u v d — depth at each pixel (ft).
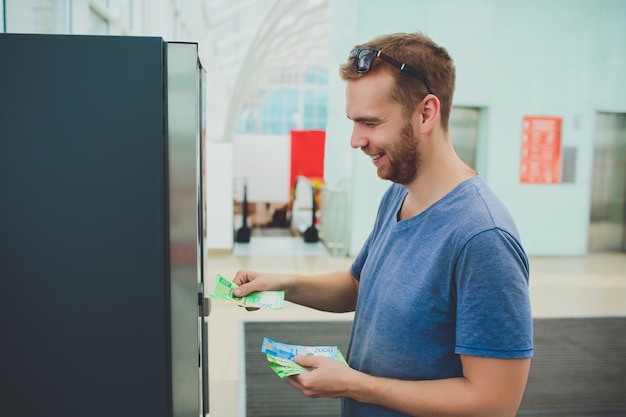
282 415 8.48
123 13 17.76
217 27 43.06
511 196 22.21
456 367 3.10
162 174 3.37
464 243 2.89
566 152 22.26
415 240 3.21
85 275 3.39
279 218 38.73
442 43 20.97
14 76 3.24
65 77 3.26
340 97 20.57
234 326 12.53
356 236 21.16
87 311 3.42
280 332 12.17
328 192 22.81
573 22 21.54
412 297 3.10
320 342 11.57
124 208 3.37
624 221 23.70
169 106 3.38
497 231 2.85
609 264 20.77
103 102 3.30
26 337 3.40
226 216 21.21
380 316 3.30
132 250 3.40
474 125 22.39
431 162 3.21
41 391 3.45
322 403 8.94
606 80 22.04
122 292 3.43
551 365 10.84
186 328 3.59
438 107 3.01
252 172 42.42
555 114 22.02
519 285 2.81
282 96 105.29
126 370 3.48
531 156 22.11
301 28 54.54
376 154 3.16
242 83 48.93
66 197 3.33
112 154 3.33
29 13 9.85
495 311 2.77
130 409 3.51
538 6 21.27
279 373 3.11
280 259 20.45
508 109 21.80
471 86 21.52
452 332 3.09
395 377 3.19
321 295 4.24
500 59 21.47
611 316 14.01
